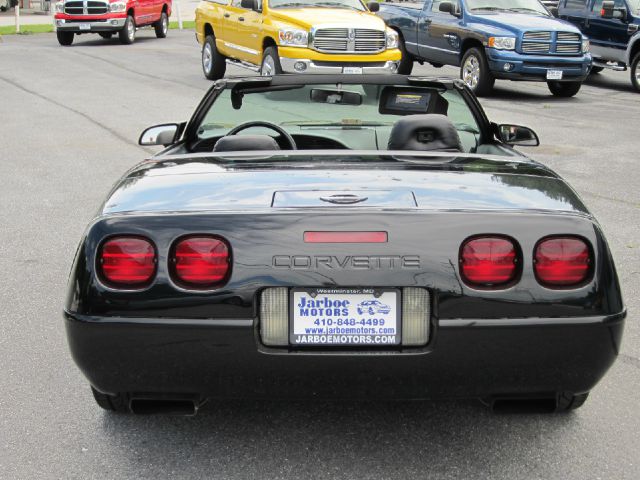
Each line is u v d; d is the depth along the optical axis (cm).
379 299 310
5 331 503
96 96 1602
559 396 369
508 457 353
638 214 790
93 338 315
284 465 346
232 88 490
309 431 376
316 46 1537
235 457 353
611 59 1931
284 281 307
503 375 314
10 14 4475
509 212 316
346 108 498
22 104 1499
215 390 319
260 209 316
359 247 307
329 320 311
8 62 2223
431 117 434
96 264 316
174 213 318
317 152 401
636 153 1102
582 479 335
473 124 500
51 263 640
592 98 1733
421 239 308
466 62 1750
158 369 316
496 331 308
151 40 3023
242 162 383
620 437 371
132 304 312
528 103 1622
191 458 352
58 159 1042
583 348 313
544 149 1125
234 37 1736
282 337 312
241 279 308
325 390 316
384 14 2014
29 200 840
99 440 370
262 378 314
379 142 504
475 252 309
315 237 308
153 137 519
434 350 309
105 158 1049
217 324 308
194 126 501
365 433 374
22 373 443
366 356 309
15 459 353
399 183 346
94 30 2748
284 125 502
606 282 316
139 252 312
